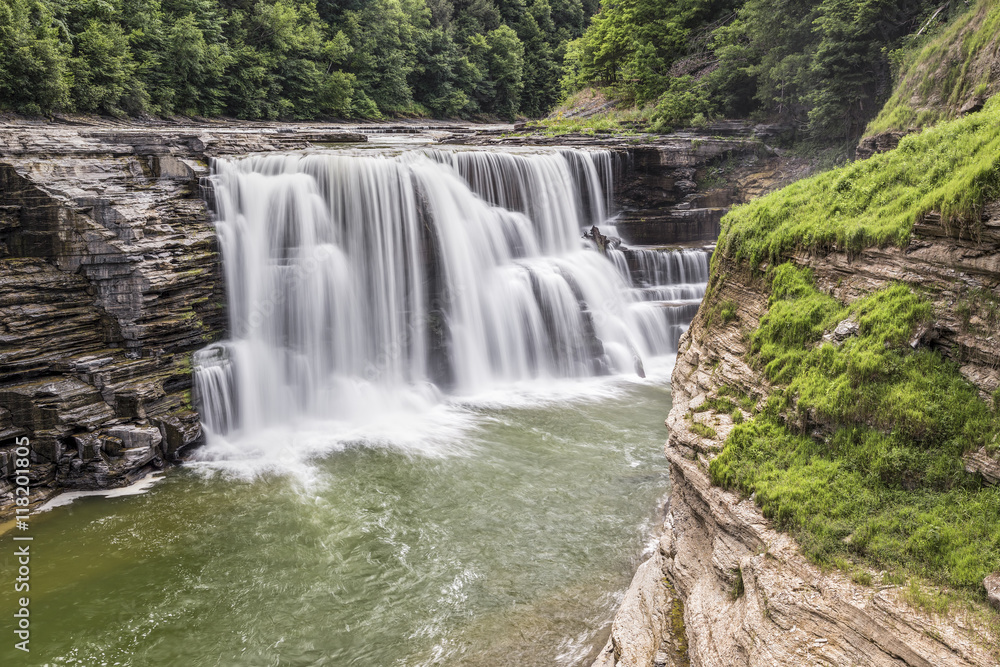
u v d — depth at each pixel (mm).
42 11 35344
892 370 9219
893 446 8711
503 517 15125
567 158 31688
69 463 16781
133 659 11172
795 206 13289
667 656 8852
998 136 10266
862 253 10906
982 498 7746
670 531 11570
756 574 8148
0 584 13102
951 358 8961
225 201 22016
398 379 24281
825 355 10188
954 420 8383
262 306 22094
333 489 16750
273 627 11867
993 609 6637
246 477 17500
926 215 9703
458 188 26875
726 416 11523
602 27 54688
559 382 25125
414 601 12375
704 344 13898
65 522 15375
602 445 18953
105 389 17516
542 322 26031
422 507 15727
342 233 24031
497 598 12320
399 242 24781
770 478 9422
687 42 49344
